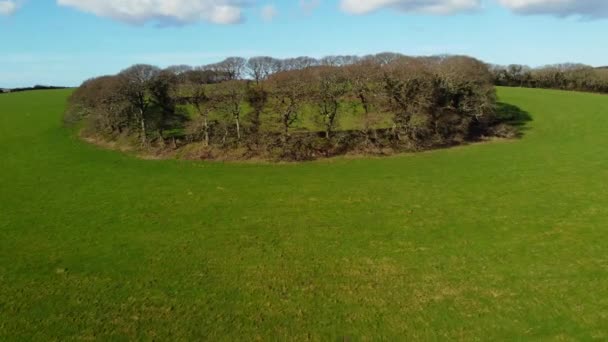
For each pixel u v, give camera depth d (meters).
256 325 17.89
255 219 29.53
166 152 49.28
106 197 34.94
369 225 27.97
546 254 23.23
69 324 18.23
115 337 17.34
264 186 37.03
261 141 47.91
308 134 49.25
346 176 39.59
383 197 33.31
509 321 17.64
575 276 20.89
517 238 25.31
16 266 23.44
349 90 50.28
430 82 52.25
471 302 19.06
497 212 29.42
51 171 43.84
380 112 50.50
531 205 30.55
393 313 18.45
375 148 48.44
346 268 22.45
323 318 18.25
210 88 51.56
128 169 43.88
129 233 27.55
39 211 32.03
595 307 18.34
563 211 29.19
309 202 32.66
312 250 24.64
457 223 27.81
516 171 39.53
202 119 51.09
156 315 18.73
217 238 26.56
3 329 17.95
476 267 22.12
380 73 50.88
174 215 30.56
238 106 50.06
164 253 24.67
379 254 23.91
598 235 25.25
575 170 39.12
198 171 42.53
